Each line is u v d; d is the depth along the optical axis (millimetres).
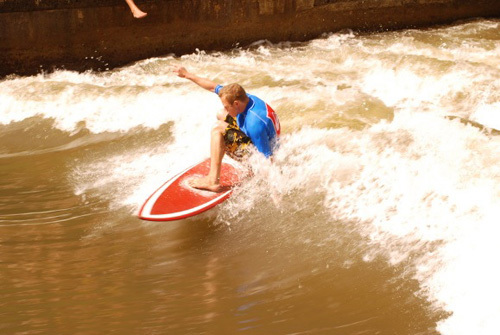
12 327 5684
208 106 11617
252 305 5895
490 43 15703
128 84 13617
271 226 7410
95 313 5891
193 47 16281
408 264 6207
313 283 6184
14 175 9844
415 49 15109
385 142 8703
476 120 9961
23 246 7398
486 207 6711
